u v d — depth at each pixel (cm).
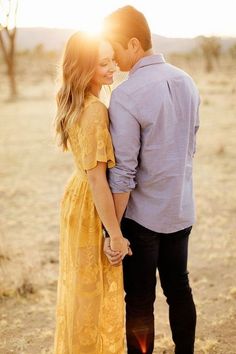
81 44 221
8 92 2544
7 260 470
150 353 250
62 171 888
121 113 214
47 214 644
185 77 224
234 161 898
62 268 251
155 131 215
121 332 243
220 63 4822
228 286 407
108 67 224
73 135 227
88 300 237
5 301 395
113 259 225
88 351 240
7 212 654
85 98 223
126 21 220
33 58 5519
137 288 239
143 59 221
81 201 234
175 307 252
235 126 1270
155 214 226
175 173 222
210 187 738
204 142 1080
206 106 1672
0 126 1427
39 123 1449
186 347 257
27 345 327
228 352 305
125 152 215
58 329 255
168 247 241
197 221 588
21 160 983
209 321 346
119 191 218
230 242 516
